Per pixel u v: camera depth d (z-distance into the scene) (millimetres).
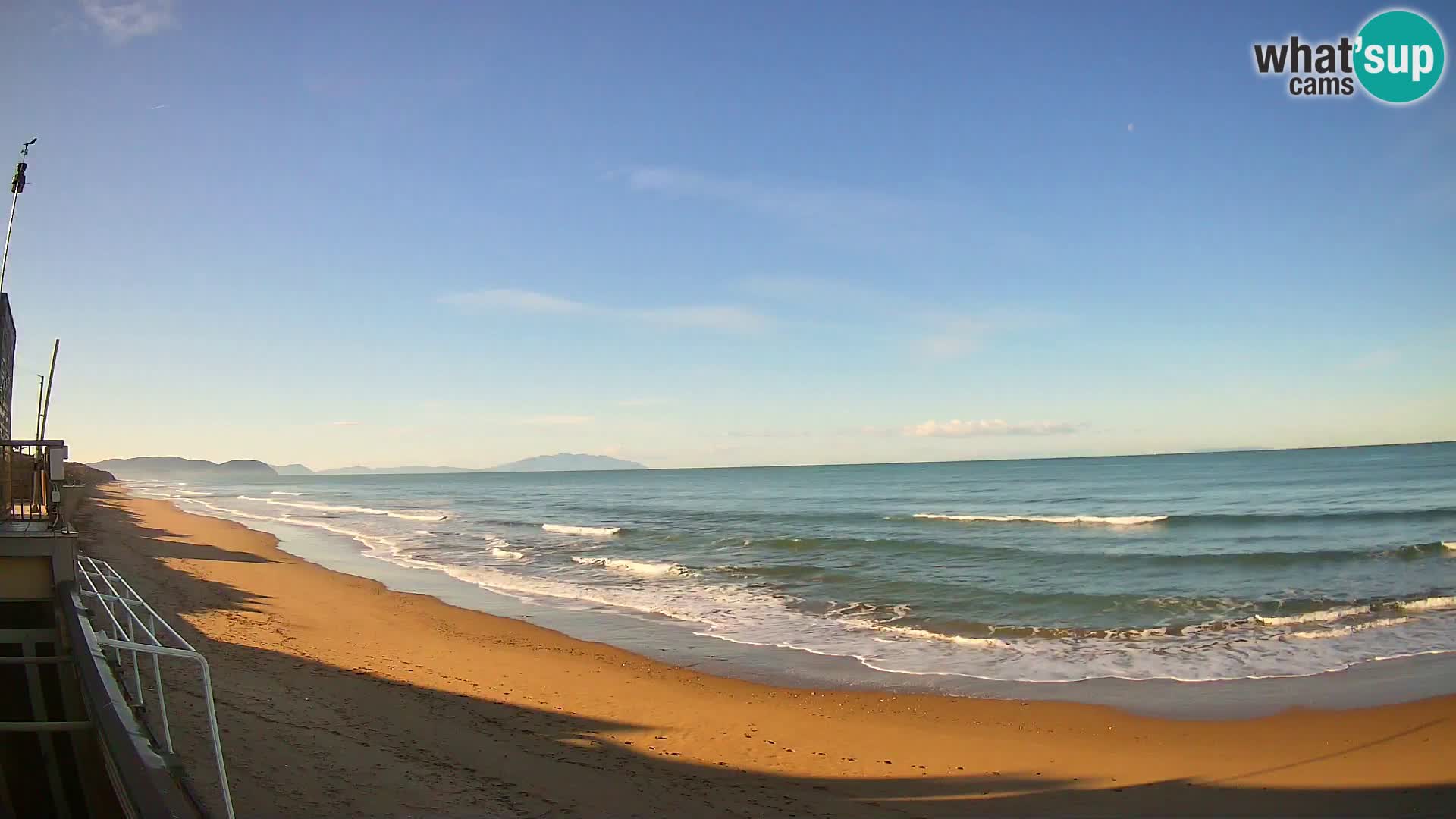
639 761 8156
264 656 11180
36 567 7199
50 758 6621
